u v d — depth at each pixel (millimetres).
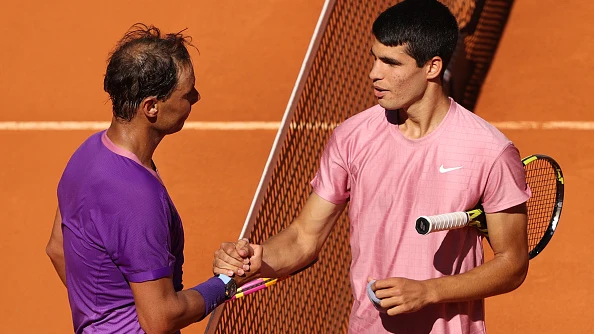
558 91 31562
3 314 24766
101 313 12609
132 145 12562
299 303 21469
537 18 34562
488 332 23469
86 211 12234
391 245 14125
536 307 24047
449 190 13734
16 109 33344
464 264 14109
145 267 12016
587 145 29266
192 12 37625
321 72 30328
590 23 34156
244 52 35531
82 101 33781
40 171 30281
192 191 29000
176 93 12555
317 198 15102
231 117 32406
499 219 13797
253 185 29250
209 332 15281
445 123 13844
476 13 34812
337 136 14773
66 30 37000
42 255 26797
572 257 25344
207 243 26984
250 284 14680
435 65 13562
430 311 14070
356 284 14555
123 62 12281
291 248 15086
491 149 13594
